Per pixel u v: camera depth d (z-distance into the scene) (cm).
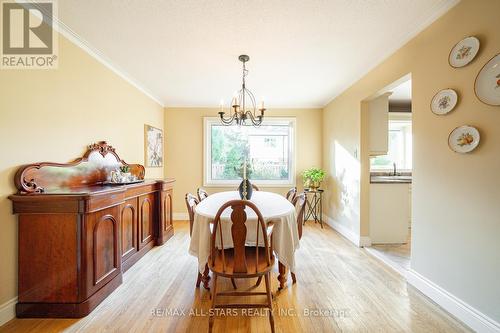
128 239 239
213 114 444
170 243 314
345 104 343
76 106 212
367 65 265
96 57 238
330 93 367
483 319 143
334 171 384
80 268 161
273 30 196
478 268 146
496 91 135
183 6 167
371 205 304
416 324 155
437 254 176
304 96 383
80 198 158
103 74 251
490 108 139
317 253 276
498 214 136
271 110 446
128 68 275
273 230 173
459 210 158
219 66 269
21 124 163
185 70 280
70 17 180
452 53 161
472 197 150
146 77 304
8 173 154
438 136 175
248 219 168
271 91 358
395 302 179
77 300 161
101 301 178
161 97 394
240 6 166
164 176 439
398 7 168
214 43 218
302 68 273
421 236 192
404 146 454
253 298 185
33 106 172
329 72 284
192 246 181
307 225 403
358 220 302
